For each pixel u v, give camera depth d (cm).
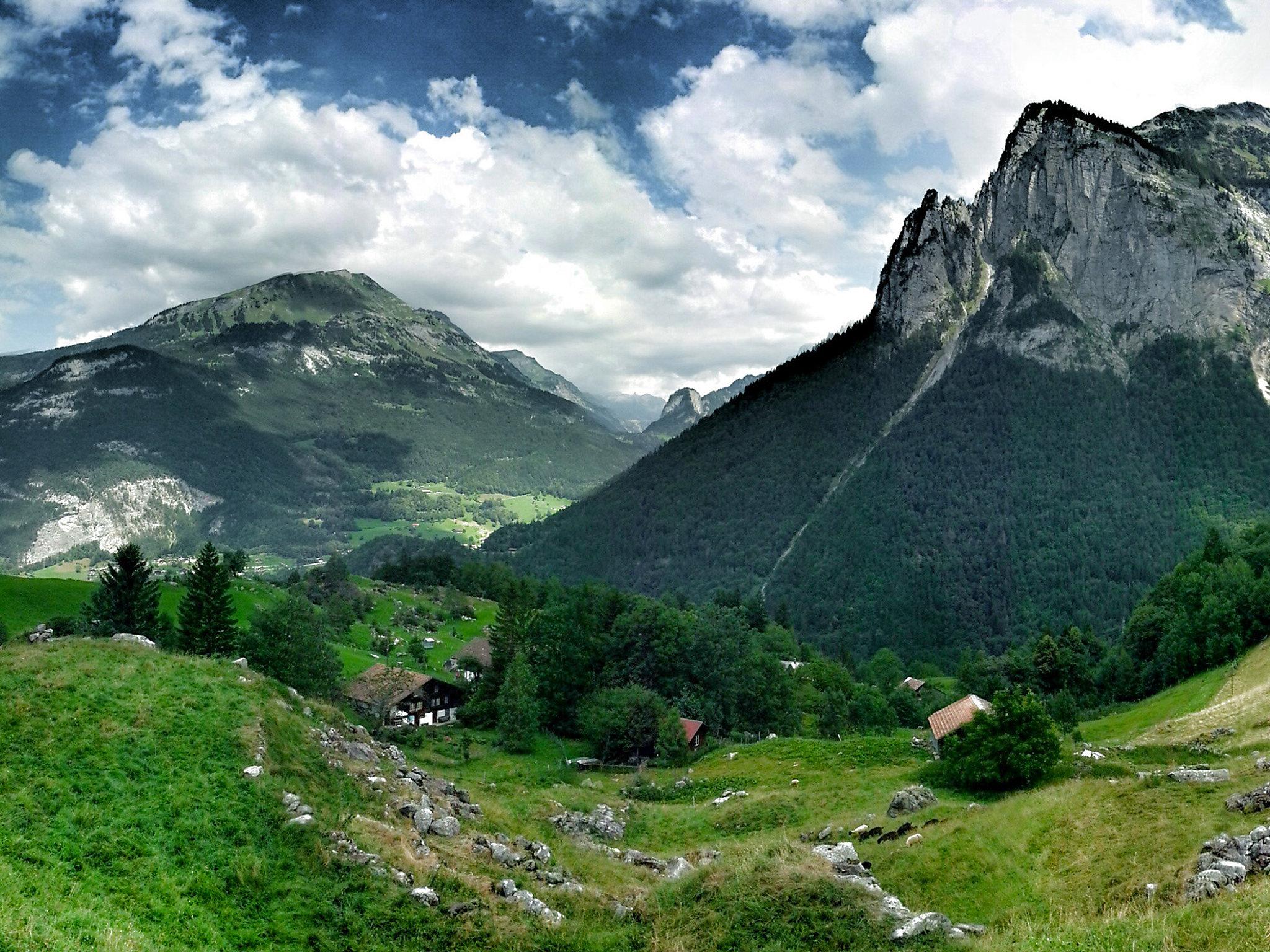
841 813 5053
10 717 2878
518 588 13475
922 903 3462
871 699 10169
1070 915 2873
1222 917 2175
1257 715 5841
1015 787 5059
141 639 4078
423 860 2831
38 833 2352
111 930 1964
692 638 9625
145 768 2800
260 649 7456
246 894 2370
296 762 3212
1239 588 9750
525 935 2492
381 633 13450
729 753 7481
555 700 9156
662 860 3734
